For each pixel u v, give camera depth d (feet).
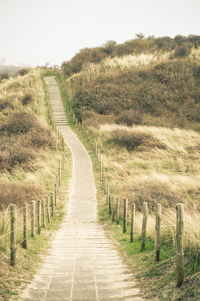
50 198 47.19
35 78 158.30
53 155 73.31
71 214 44.39
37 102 125.90
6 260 20.21
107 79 135.64
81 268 21.12
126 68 142.51
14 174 58.90
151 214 35.01
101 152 78.69
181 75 125.90
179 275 16.21
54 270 20.52
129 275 19.44
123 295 15.66
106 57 169.07
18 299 14.76
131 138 78.74
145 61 146.92
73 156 79.30
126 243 29.19
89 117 110.32
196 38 170.91
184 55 151.53
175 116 102.22
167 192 42.68
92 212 45.32
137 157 69.21
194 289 15.19
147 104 112.37
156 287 16.78
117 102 117.50
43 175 59.36
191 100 110.11
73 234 33.96
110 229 36.35
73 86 140.97
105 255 25.18
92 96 124.98
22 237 26.03
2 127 91.09
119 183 56.54
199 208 36.01
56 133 97.86
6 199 40.01
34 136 81.30
